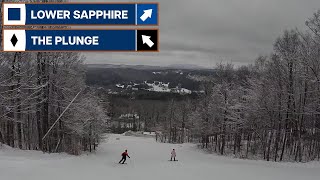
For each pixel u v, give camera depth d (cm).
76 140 4434
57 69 3478
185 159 4278
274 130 5078
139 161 3762
